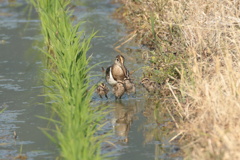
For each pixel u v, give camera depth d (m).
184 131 11.70
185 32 15.72
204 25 15.57
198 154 10.29
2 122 13.29
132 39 21.30
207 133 11.19
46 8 20.47
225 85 11.88
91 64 18.27
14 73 17.66
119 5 27.67
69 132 10.02
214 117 11.19
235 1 16.09
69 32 16.69
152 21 16.80
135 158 10.94
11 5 27.95
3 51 20.33
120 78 15.28
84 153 9.56
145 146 11.55
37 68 18.17
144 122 13.07
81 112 11.20
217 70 12.39
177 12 17.70
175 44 16.08
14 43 21.44
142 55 18.56
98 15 25.67
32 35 22.61
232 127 10.70
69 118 10.59
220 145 10.10
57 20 19.20
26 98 15.13
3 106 14.50
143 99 14.84
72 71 13.81
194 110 12.42
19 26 24.16
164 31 18.30
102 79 16.73
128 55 19.16
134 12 22.67
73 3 28.06
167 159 10.80
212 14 16.08
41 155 11.28
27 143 11.96
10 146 11.80
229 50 14.01
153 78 15.54
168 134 12.14
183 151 11.09
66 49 14.85
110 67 15.55
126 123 13.07
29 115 13.77
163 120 13.08
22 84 16.47
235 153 9.46
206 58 14.32
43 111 14.04
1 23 24.66
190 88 13.30
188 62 14.35
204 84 12.66
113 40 21.28
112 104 14.58
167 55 16.14
